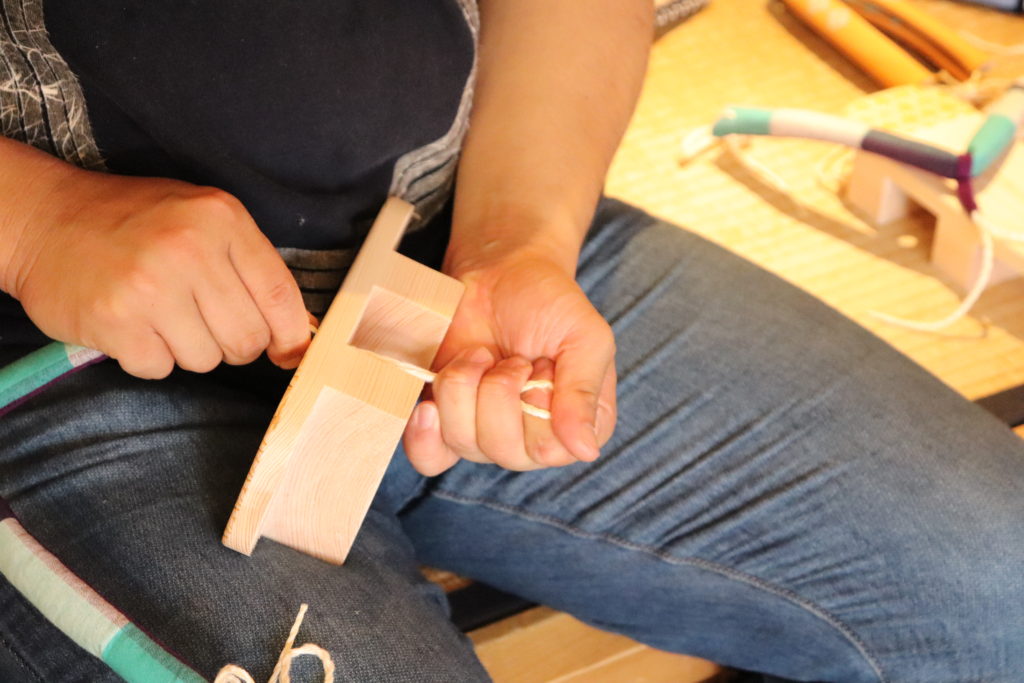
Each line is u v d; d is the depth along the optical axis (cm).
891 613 80
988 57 148
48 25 65
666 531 84
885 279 132
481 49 88
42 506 66
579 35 86
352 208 77
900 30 154
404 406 62
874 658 83
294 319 66
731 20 171
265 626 62
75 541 65
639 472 85
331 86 71
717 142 149
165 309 61
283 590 64
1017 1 161
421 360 71
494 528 89
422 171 81
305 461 64
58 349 66
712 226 139
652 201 143
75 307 62
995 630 79
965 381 119
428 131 78
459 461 87
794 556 82
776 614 84
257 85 69
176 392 74
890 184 134
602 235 98
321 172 75
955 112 133
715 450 85
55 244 63
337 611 64
